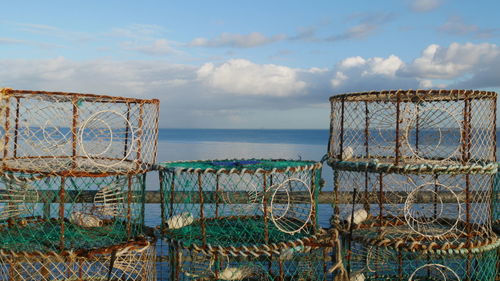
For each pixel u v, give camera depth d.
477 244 3.59
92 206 4.07
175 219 3.75
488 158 3.96
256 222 4.16
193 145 80.62
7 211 3.78
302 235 3.69
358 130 4.54
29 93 3.10
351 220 3.92
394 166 3.71
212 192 4.43
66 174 3.22
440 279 4.27
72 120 3.26
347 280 3.72
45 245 3.43
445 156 4.32
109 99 3.36
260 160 4.48
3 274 3.60
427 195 4.79
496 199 4.69
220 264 3.96
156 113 3.79
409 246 3.58
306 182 3.99
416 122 4.52
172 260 3.75
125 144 3.94
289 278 3.93
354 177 4.67
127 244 3.43
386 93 3.78
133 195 3.91
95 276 4.05
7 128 3.32
